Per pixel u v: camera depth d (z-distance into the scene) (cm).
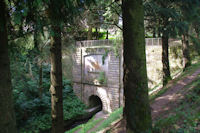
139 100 369
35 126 1284
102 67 1811
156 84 1420
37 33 402
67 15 369
